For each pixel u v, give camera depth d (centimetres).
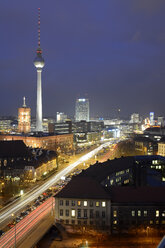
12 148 18450
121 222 9362
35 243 8169
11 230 9450
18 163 16388
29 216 10681
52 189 14225
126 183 14162
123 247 8238
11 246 8250
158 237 8938
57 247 8206
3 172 15525
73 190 9725
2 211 11281
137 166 14088
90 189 9681
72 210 9519
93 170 12800
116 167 13875
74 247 8231
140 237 8975
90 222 9419
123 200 9388
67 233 9238
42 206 11819
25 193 13750
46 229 9431
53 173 18425
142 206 9300
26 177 15712
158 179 13800
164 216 9319
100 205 9369
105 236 9075
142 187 10094
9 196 13238
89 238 8894
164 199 9438
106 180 12450
